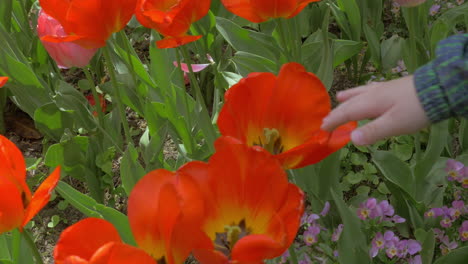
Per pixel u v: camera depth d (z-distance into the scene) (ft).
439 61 2.68
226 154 2.38
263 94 2.66
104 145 4.95
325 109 2.66
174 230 2.22
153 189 2.34
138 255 2.12
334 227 4.38
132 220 2.32
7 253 3.66
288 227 2.39
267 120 2.71
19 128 5.87
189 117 4.54
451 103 2.65
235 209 2.45
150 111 4.41
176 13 3.31
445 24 4.68
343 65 6.15
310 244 4.05
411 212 4.31
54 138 4.92
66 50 3.83
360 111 2.70
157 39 4.65
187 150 4.62
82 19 3.18
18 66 4.56
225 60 5.70
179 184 2.29
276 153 2.75
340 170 5.07
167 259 2.27
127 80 4.93
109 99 5.85
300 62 4.58
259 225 2.45
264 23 5.77
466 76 2.63
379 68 5.74
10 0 5.16
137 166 3.87
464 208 4.15
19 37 5.51
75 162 4.68
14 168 2.65
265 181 2.40
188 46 5.68
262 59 4.90
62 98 4.55
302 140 2.71
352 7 5.32
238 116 2.64
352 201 4.66
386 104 2.70
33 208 2.58
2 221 2.56
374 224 4.14
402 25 6.40
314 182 4.17
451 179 4.26
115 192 4.93
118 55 5.11
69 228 2.27
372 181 4.97
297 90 2.64
